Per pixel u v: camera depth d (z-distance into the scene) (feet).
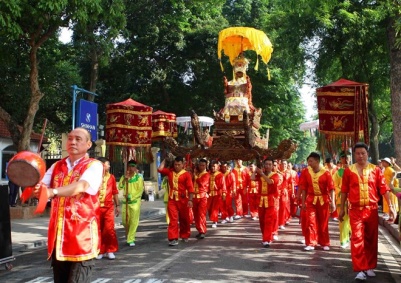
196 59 97.35
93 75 72.74
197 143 41.01
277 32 75.92
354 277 23.21
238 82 46.01
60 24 47.93
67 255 13.71
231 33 45.39
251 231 41.37
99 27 68.54
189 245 33.22
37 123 89.45
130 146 40.78
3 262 25.09
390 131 117.08
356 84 30.55
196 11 97.50
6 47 55.36
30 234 39.40
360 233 22.61
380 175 23.21
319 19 63.10
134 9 87.45
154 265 25.91
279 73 96.17
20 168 12.05
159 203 77.15
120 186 34.09
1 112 52.60
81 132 14.75
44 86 71.77
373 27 63.87
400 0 40.19
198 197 36.65
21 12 43.47
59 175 14.47
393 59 43.78
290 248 31.91
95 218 14.46
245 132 39.81
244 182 53.88
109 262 27.17
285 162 46.24
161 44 94.94
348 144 31.37
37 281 22.81
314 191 31.40
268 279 22.57
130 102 41.70
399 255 29.22
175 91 98.94
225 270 24.56
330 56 68.13
